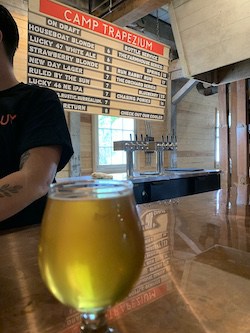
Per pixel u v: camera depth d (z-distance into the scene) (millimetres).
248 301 476
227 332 395
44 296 502
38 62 2342
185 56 1975
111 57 2826
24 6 2217
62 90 2510
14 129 1064
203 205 1297
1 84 1150
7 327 414
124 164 4898
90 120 4426
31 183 827
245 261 648
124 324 412
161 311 448
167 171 3801
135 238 340
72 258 305
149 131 5207
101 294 313
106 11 3018
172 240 803
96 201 320
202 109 6344
